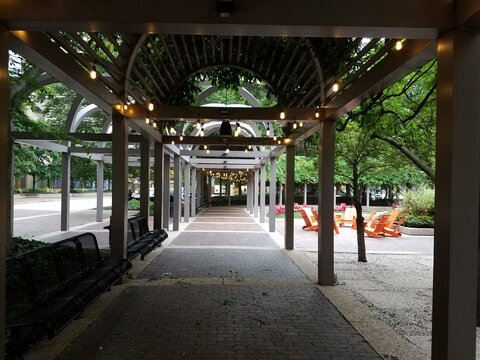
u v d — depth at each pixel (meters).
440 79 3.07
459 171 2.91
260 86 11.45
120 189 6.36
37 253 4.75
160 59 7.20
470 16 2.71
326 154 6.57
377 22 3.01
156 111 6.62
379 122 6.58
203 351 3.85
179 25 3.10
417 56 3.47
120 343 4.00
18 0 2.95
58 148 13.08
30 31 3.35
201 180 27.42
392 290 6.39
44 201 33.28
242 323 4.64
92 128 20.69
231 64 8.38
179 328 4.44
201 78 9.26
